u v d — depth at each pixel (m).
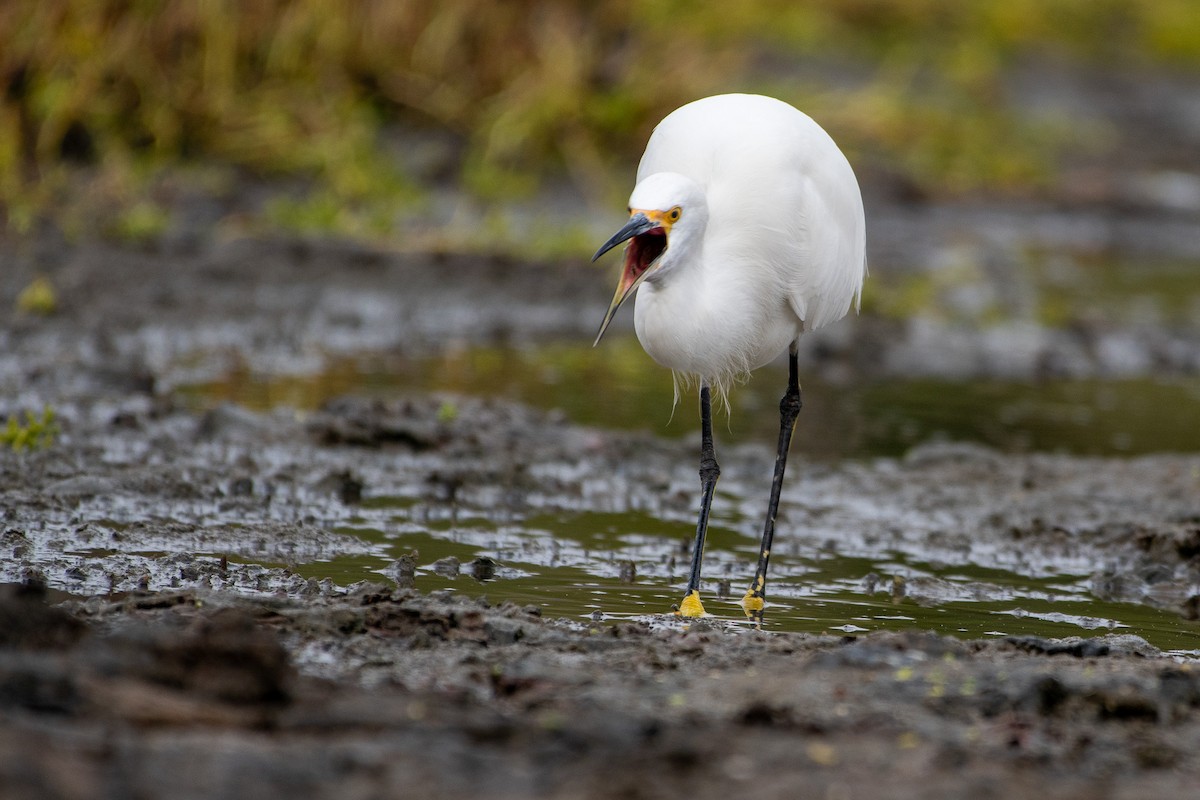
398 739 5.46
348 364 14.83
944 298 19.53
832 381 15.89
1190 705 6.48
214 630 6.02
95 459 10.62
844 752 5.53
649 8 24.33
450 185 21.88
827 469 12.09
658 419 13.58
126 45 20.09
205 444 11.35
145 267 16.81
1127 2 42.25
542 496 10.91
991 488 11.59
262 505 10.04
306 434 11.74
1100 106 35.09
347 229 19.09
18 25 19.42
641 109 23.42
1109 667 6.88
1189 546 10.02
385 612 7.20
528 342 16.64
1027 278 21.47
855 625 8.18
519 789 5.06
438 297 17.50
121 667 5.77
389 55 22.77
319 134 21.05
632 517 10.55
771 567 9.49
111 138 19.59
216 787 4.84
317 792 4.91
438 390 13.95
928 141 27.81
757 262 8.56
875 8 34.62
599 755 5.38
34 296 14.81
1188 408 15.12
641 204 8.05
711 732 5.68
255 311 16.14
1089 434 13.81
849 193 9.20
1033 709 6.16
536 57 23.48
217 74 20.77
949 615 8.50
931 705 6.13
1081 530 10.55
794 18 31.92
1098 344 17.81
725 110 8.77
